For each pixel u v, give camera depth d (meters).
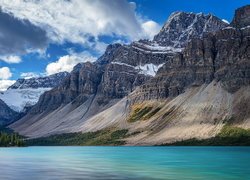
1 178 114.75
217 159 187.25
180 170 134.62
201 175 119.38
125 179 110.62
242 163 161.62
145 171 131.88
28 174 124.75
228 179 109.94
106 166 153.12
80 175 120.81
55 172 130.38
